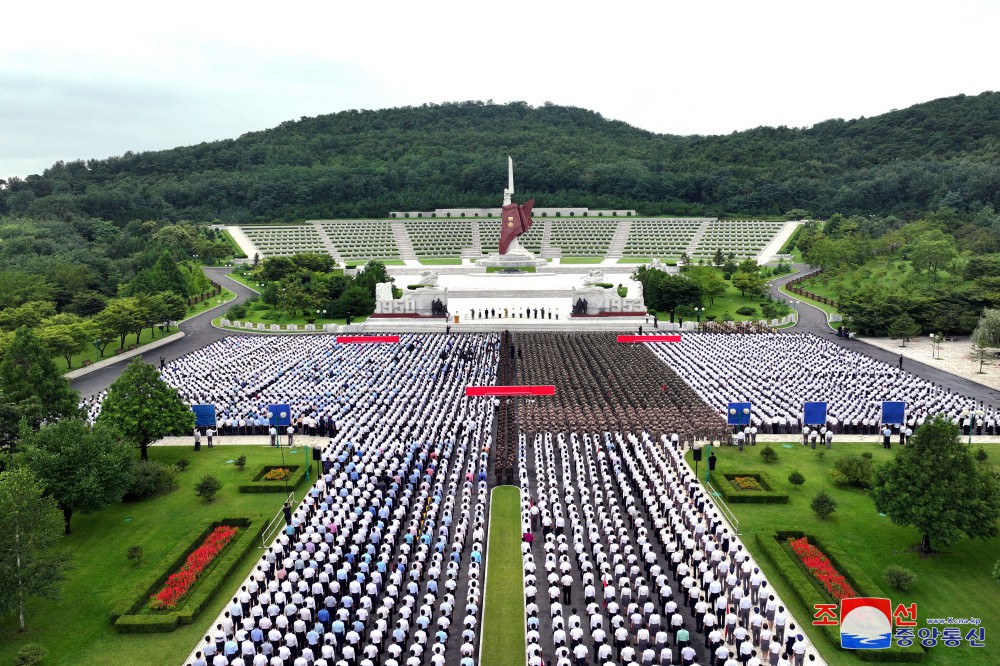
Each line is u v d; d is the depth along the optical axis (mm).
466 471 75938
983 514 55344
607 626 48188
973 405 93188
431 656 45531
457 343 140375
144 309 148000
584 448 79250
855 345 138750
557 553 56781
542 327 159750
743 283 189750
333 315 174250
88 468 63375
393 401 99188
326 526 59562
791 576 53844
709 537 57969
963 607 50844
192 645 47656
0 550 48562
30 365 79250
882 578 54812
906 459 58375
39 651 45219
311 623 48406
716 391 101625
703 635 48000
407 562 56625
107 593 54312
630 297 171625
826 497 64125
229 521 65688
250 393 105562
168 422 80312
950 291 151250
